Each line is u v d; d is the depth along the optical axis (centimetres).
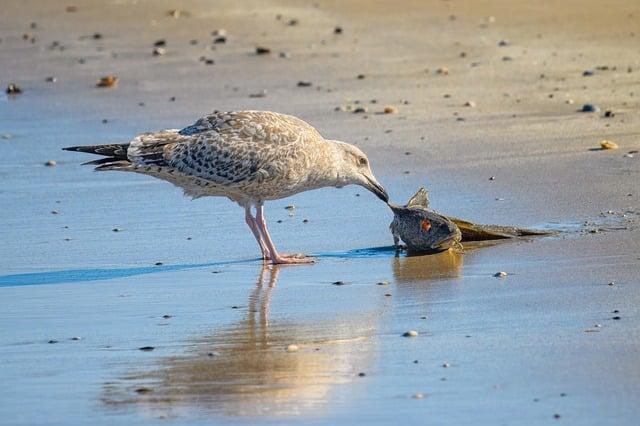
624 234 1369
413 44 2683
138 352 1061
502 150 1794
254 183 1402
